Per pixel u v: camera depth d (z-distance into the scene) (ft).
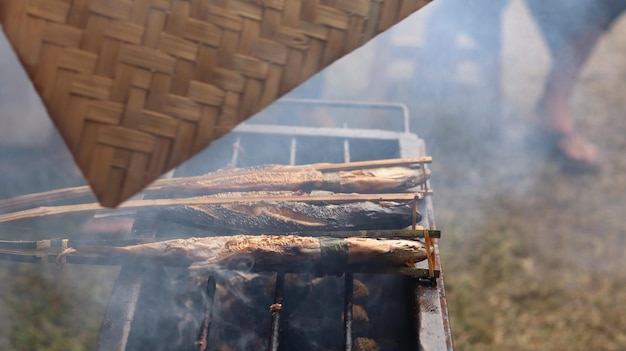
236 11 2.50
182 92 2.49
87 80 2.40
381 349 5.41
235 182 5.45
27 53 2.36
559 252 8.92
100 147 2.43
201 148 2.54
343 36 2.57
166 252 4.70
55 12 2.37
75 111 2.40
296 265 4.75
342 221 5.17
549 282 8.54
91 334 7.47
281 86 2.58
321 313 5.79
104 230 7.82
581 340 7.89
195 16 2.47
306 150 6.82
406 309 5.14
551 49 9.94
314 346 5.57
